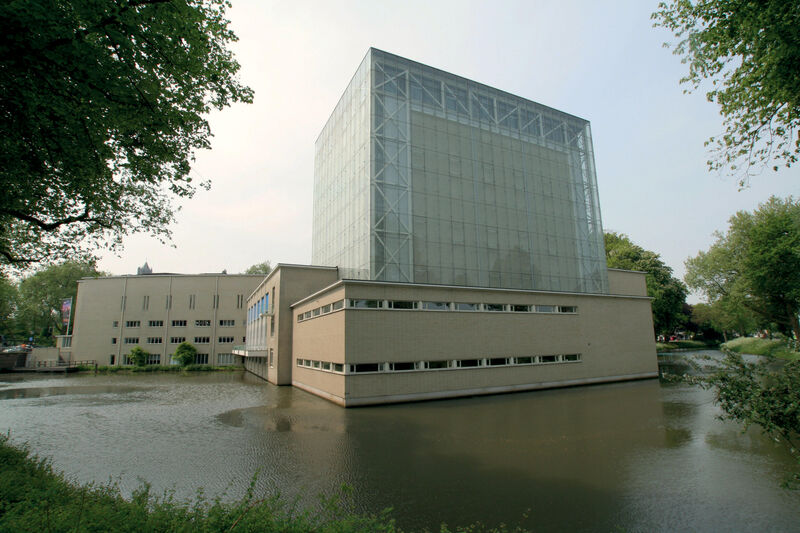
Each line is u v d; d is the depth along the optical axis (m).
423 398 23.36
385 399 22.28
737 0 9.27
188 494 9.62
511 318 27.70
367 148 31.78
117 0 9.52
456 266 32.81
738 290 48.91
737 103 10.30
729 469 10.94
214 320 62.31
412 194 32.12
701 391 25.36
